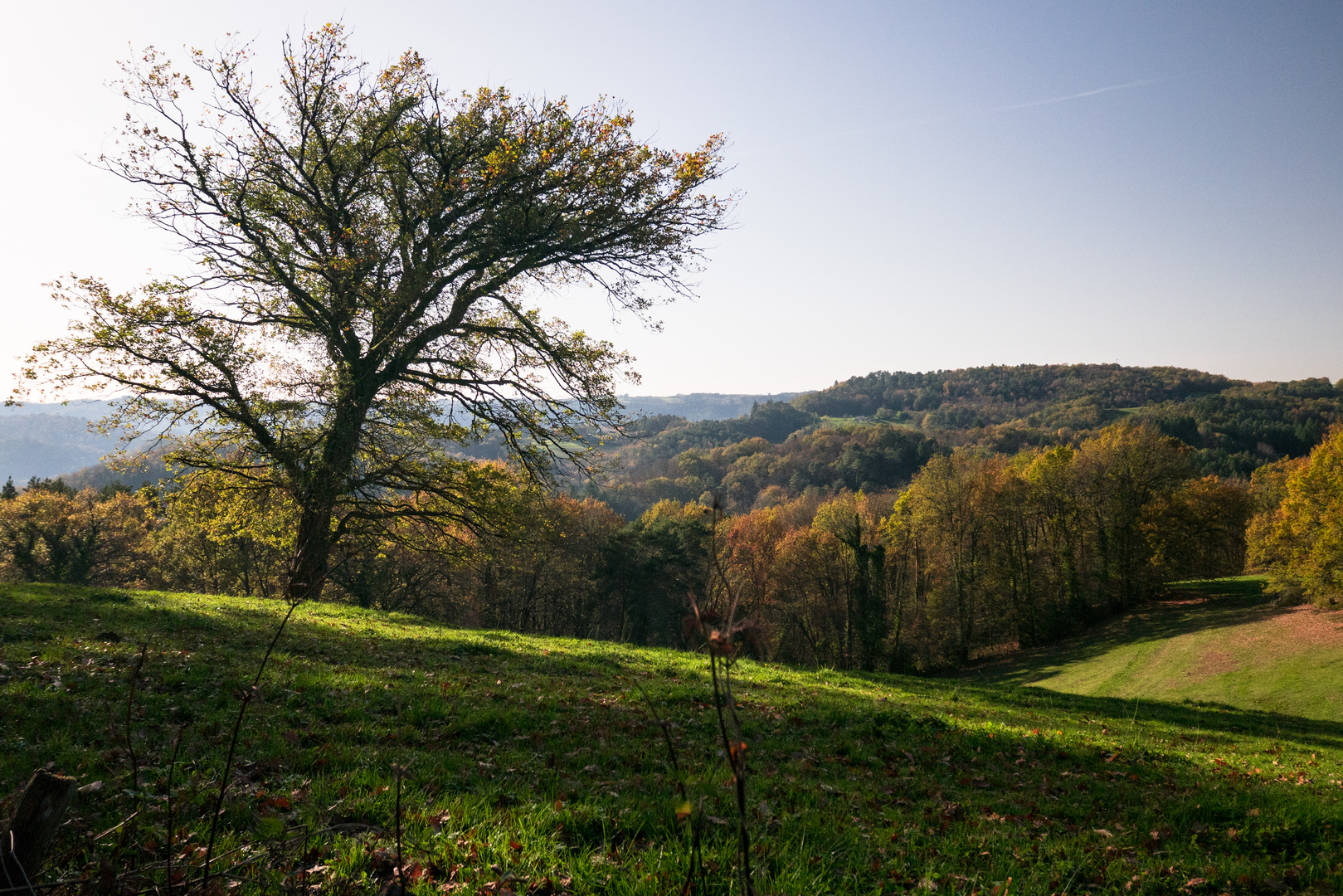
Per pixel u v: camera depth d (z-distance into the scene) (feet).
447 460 77.97
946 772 26.76
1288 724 64.13
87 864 12.13
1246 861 18.22
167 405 66.54
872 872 15.08
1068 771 28.50
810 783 22.18
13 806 14.35
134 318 62.64
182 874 11.59
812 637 210.18
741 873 12.82
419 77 70.38
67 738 19.11
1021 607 213.25
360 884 12.14
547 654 50.80
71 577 173.27
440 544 83.97
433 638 51.39
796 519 305.12
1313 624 156.76
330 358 72.43
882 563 186.09
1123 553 210.38
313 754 19.34
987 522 213.46
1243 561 245.65
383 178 72.59
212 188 67.15
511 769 19.86
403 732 23.12
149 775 16.90
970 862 16.76
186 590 174.91
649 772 21.01
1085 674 165.78
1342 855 18.92
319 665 33.19
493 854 13.58
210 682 26.86
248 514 78.74
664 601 185.26
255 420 68.28
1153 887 16.16
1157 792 25.45
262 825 14.14
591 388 74.79
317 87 70.59
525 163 68.44
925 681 66.49
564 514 163.84
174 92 65.31
